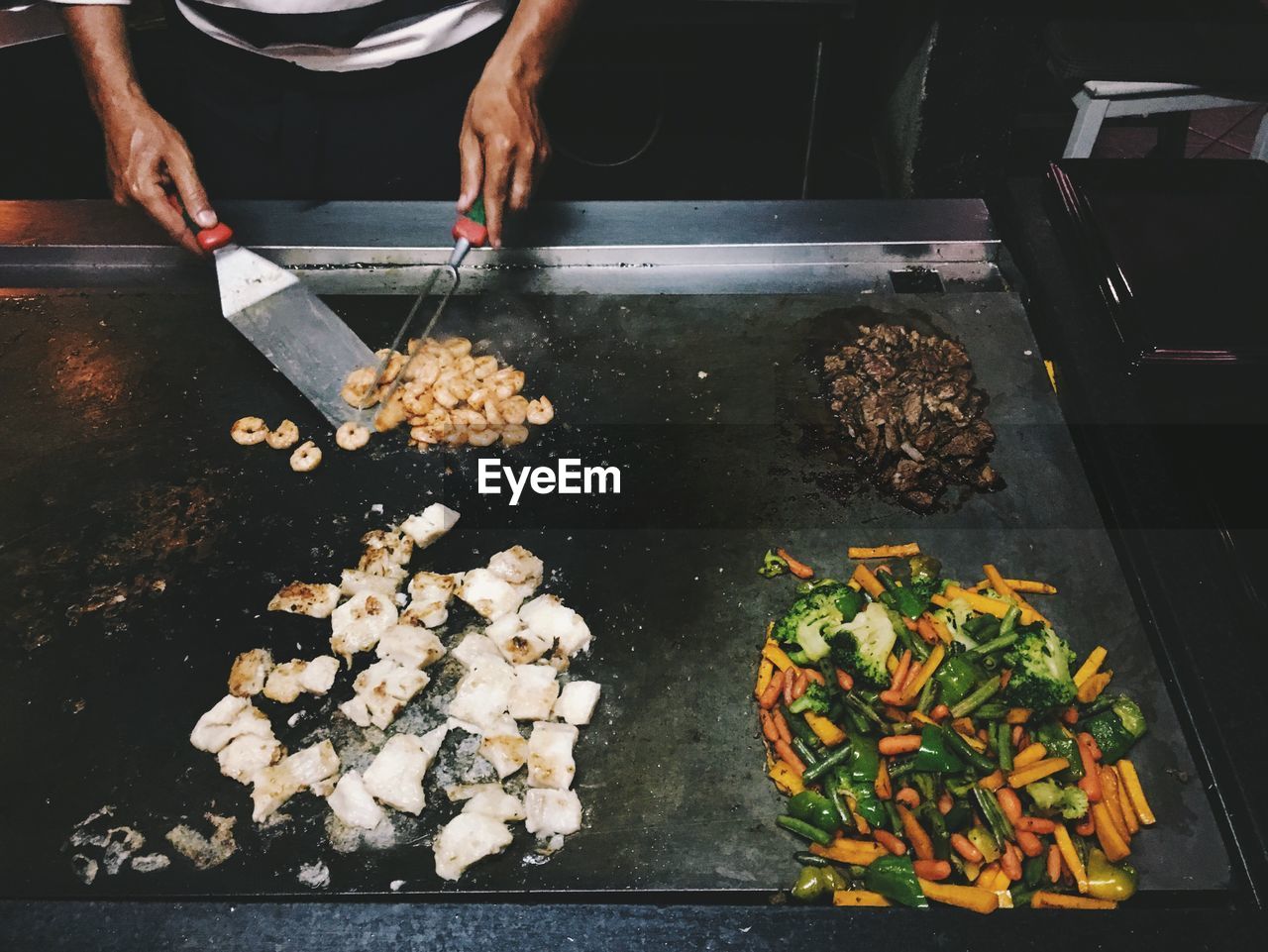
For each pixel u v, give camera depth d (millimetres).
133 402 1102
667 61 1983
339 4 1119
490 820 848
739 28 1926
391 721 919
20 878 845
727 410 1083
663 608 966
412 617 963
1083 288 1146
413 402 1075
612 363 1116
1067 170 1221
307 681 933
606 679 931
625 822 856
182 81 1834
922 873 821
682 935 764
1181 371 1060
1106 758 879
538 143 1105
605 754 892
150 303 1163
